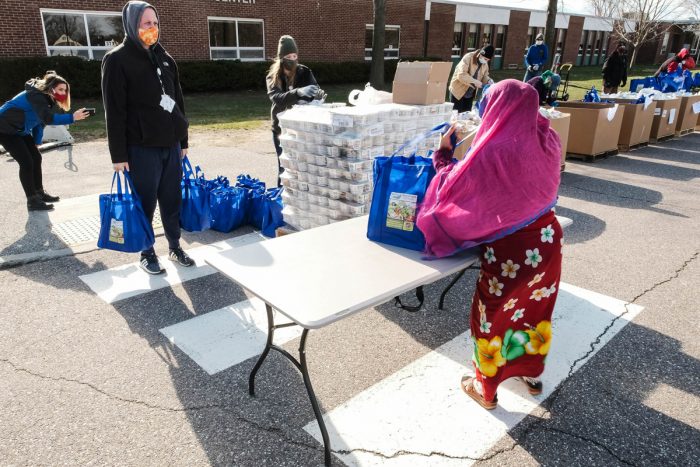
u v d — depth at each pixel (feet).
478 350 8.05
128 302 11.81
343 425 8.03
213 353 9.88
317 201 13.73
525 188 6.90
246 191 16.72
